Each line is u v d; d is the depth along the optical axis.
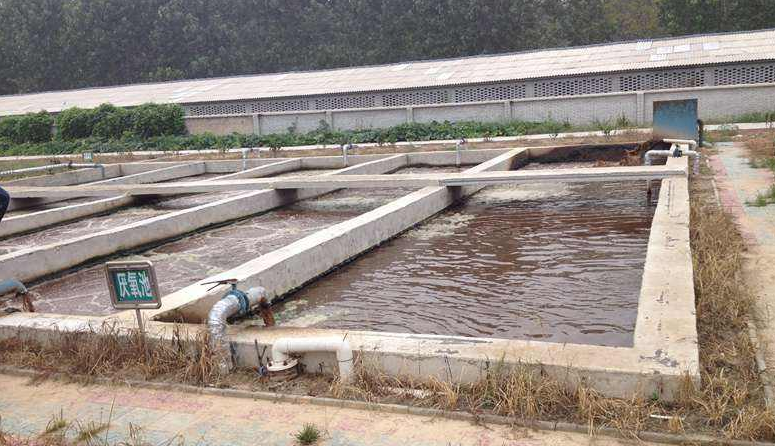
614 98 26.27
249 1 50.78
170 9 49.78
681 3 39.91
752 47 25.81
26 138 35.59
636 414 4.17
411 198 12.12
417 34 45.41
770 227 8.77
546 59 30.05
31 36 50.53
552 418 4.29
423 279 8.75
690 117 17.00
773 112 23.64
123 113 33.06
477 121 28.48
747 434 3.90
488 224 11.81
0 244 13.12
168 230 12.28
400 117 29.95
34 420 4.86
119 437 4.47
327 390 4.96
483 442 4.11
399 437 4.25
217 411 4.80
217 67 49.81
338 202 15.73
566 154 19.53
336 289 8.54
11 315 6.75
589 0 45.44
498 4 43.28
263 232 12.77
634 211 11.99
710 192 11.51
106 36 49.66
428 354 4.88
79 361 5.72
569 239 10.29
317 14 50.41
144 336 5.73
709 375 4.56
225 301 5.60
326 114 31.08
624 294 7.58
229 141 29.03
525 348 4.88
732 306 5.75
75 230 14.18
